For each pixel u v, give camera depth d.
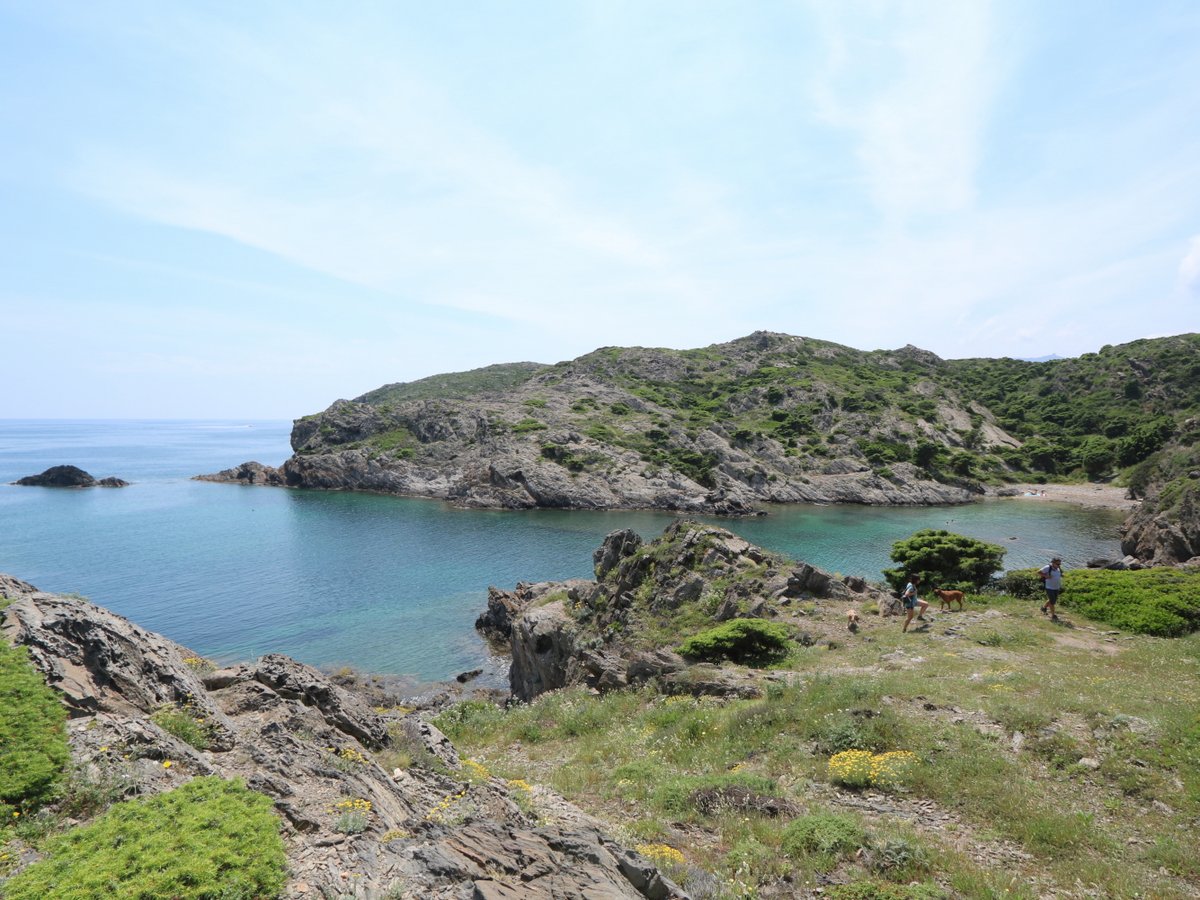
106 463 182.12
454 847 7.94
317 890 6.80
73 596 12.97
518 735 20.77
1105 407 152.12
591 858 8.15
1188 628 23.33
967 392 178.50
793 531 81.81
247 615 47.09
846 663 20.92
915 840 10.20
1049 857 9.80
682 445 124.50
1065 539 73.94
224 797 7.94
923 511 99.69
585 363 187.62
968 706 15.24
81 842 6.95
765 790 12.59
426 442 129.50
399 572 60.50
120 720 9.78
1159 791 11.20
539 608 36.00
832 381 161.50
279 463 183.38
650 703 21.06
